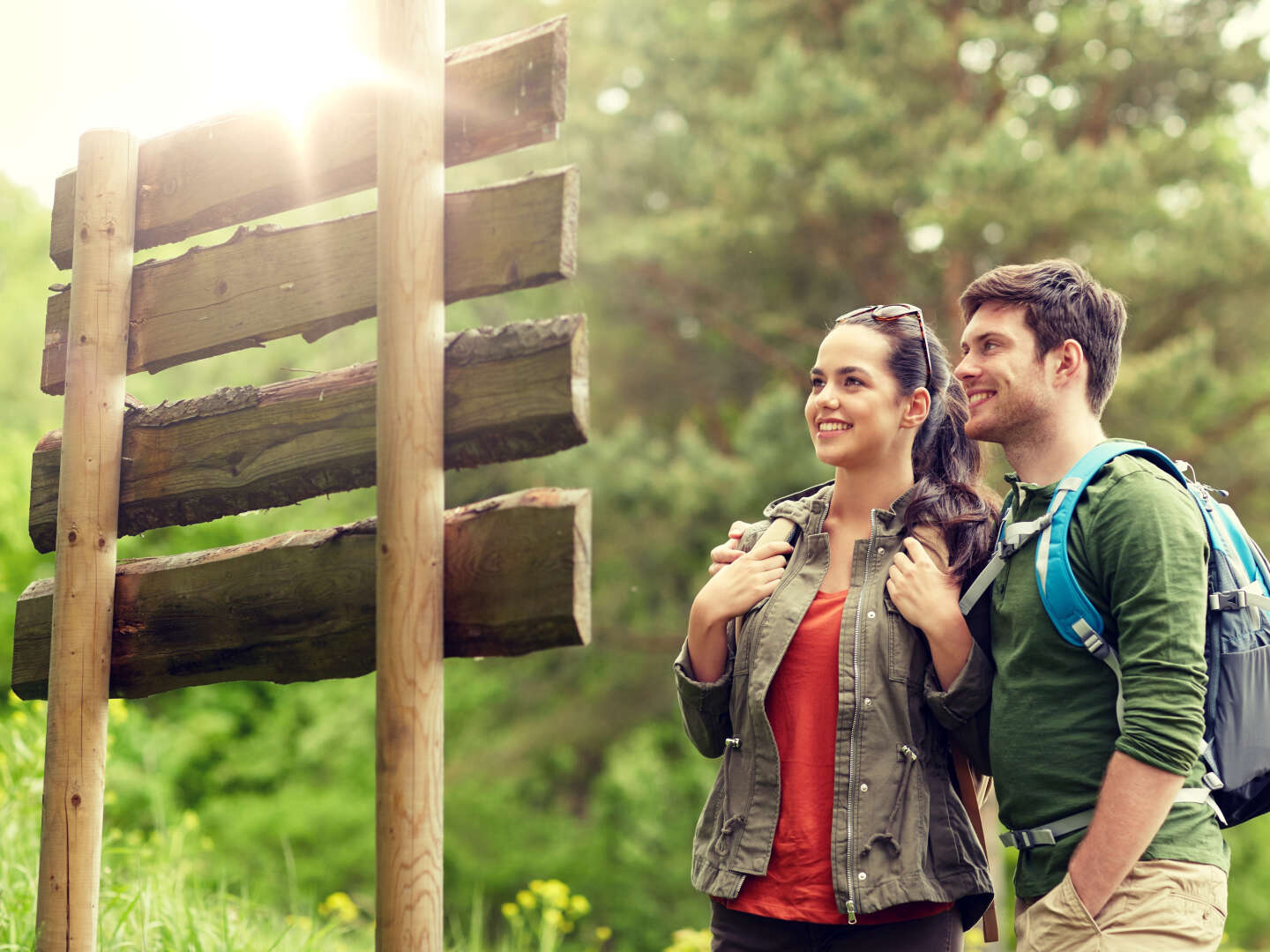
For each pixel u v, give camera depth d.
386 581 1.90
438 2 2.01
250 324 2.29
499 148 1.99
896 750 2.03
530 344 1.89
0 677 7.44
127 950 3.13
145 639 2.40
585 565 1.85
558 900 4.48
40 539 2.66
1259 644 1.92
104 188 2.48
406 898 1.82
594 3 11.48
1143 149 9.51
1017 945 1.99
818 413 2.21
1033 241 8.87
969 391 2.20
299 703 11.47
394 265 1.94
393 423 1.92
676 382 11.70
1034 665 1.97
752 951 2.05
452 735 12.53
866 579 2.15
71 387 2.45
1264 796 1.95
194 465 2.35
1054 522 1.99
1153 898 1.82
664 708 11.61
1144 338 9.57
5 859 3.53
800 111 9.31
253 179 2.32
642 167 10.43
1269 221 8.85
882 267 10.23
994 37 9.59
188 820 4.45
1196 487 2.07
